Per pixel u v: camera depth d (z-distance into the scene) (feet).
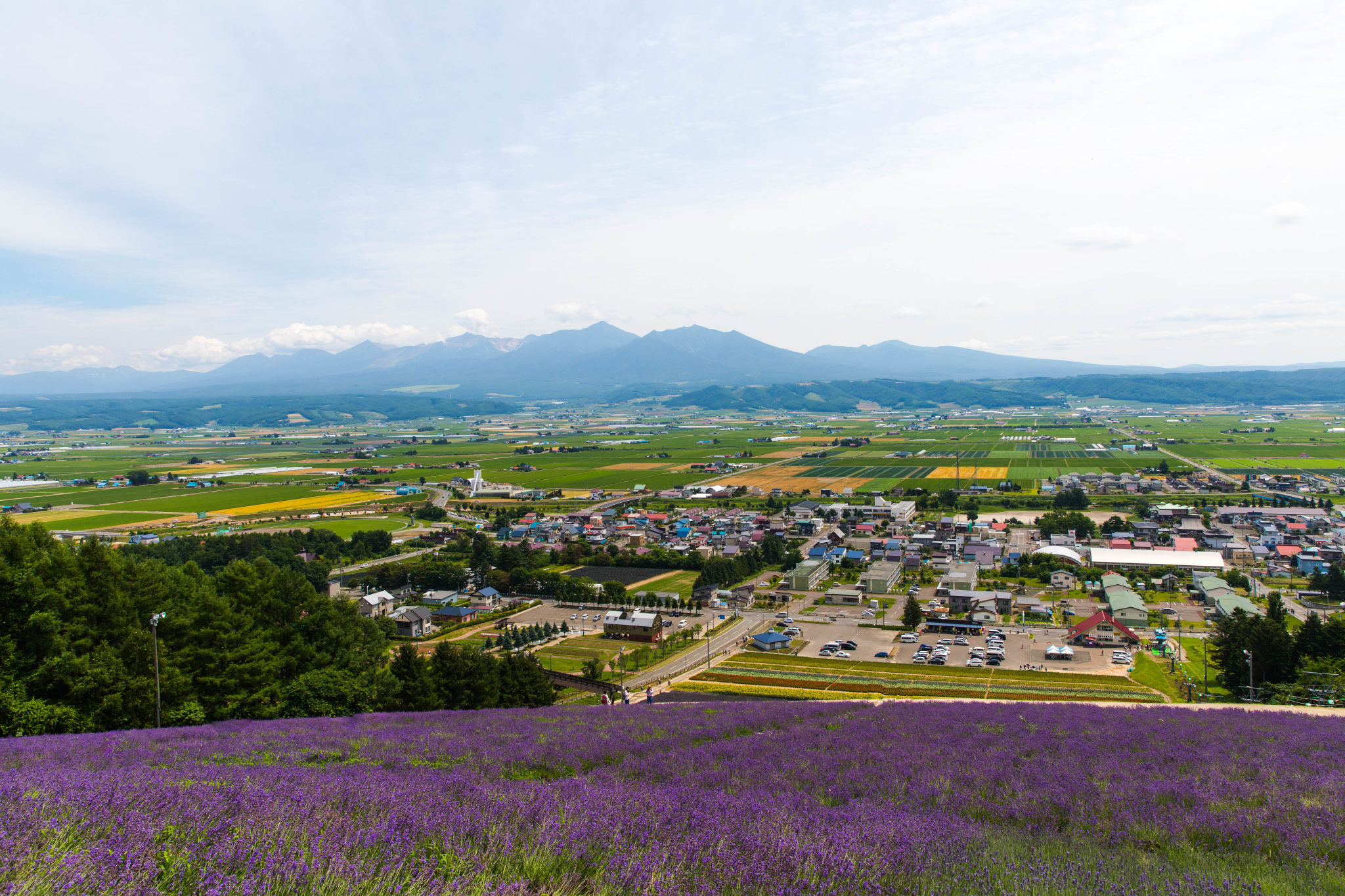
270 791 35.73
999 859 30.58
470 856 26.76
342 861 24.00
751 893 24.68
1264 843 35.81
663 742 73.15
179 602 144.56
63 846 24.79
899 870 27.86
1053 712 110.52
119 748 68.74
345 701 133.08
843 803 43.91
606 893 24.30
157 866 23.56
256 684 127.34
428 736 79.25
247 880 22.18
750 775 52.90
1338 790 46.91
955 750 67.67
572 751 66.44
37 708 98.43
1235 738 78.48
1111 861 31.63
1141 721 98.32
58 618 112.88
